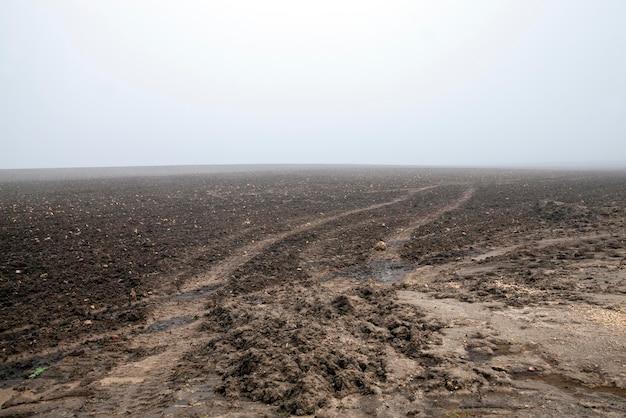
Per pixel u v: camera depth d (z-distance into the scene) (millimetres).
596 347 6578
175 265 14109
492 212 24344
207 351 7820
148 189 42312
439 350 7043
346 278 12820
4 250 15117
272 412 5617
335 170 96938
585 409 5102
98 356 7910
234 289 11820
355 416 5410
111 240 17297
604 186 39500
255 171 93688
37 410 6125
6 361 7766
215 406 5852
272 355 6836
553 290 9875
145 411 5898
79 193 38031
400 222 21797
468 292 10320
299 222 22125
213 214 24828
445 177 60844
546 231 17578
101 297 11094
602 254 12922
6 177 77000
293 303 9922
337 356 6789
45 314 9883
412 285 11297
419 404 5598
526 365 6328
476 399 5594
